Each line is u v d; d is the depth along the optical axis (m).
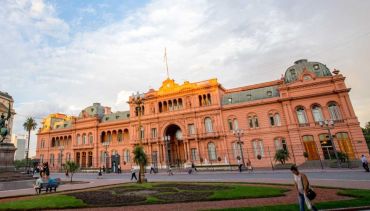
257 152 55.84
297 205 11.85
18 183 29.19
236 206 12.80
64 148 86.06
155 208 13.38
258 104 57.78
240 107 59.69
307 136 51.22
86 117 83.62
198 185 23.27
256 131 56.75
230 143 58.78
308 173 32.72
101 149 77.94
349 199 13.05
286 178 27.11
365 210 10.88
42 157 90.12
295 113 53.19
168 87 69.00
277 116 55.91
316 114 51.72
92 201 16.33
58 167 83.75
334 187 17.53
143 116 69.69
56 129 90.31
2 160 32.03
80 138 83.00
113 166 66.50
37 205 15.04
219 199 15.11
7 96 89.75
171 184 25.44
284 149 52.47
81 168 71.94
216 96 62.03
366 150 45.22
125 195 18.86
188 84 65.69
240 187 20.25
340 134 48.34
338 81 50.38
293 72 56.62
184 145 62.75
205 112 62.09
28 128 77.25
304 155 48.50
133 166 69.31
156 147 66.38
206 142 60.47
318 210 10.84
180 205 13.96
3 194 21.61
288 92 54.66
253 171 42.25
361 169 34.09
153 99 69.75
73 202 15.96
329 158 48.09
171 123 65.56
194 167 52.41
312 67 55.25
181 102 67.25
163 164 64.06
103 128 79.44
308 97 52.22
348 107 48.41
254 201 14.15
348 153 46.81
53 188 25.62
